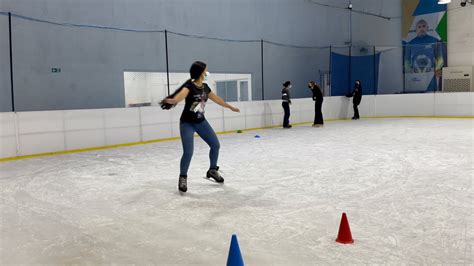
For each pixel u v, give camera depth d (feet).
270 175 18.40
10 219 12.79
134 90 60.18
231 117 40.24
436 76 56.85
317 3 60.95
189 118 15.34
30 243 10.56
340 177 17.53
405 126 40.55
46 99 36.01
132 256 9.46
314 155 23.82
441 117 49.70
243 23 52.80
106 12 39.88
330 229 10.91
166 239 10.53
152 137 33.99
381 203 13.28
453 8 55.01
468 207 12.59
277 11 56.49
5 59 33.24
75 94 37.93
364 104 54.49
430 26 57.16
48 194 16.11
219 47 50.42
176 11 45.80
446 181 16.16
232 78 59.00
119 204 14.21
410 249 9.37
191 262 9.00
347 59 53.21
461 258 8.81
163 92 59.11
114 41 40.63
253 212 12.71
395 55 60.49
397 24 60.08
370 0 62.39
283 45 57.52
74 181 18.49
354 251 9.33
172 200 14.48
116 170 21.02
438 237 10.10
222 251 9.59
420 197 13.87
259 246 9.79
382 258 8.89
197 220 12.07
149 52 43.57
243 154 25.00
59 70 36.76
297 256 9.11
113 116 31.30
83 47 38.37
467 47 54.19
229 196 14.82
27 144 26.66
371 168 19.33
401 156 22.54
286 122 42.88
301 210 12.76
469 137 30.35
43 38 35.65
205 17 48.67
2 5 33.12
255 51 54.49
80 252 9.83
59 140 28.30
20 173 20.88
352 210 12.59
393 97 52.90
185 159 15.37
